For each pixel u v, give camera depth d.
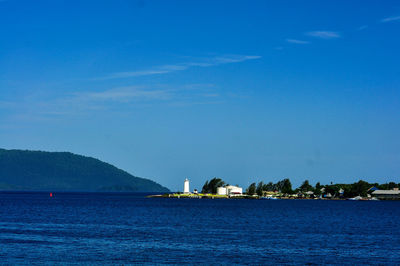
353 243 85.94
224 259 68.19
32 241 81.69
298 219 143.25
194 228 108.06
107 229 103.06
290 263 66.38
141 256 69.38
